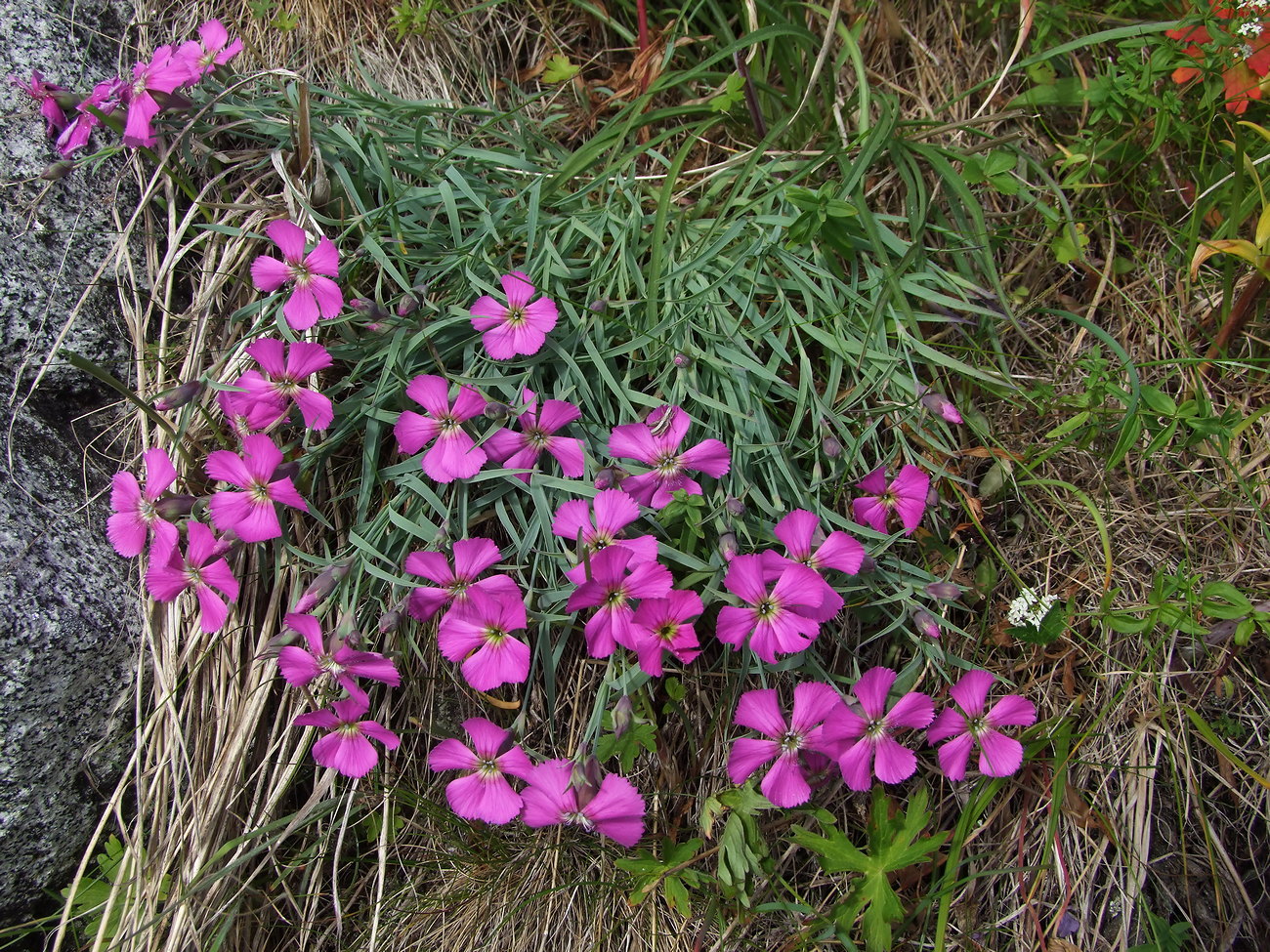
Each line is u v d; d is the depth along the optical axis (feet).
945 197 1.44
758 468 1.26
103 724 1.27
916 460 1.28
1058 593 1.37
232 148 1.39
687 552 1.20
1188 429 1.38
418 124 1.33
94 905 1.26
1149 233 1.49
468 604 1.14
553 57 1.53
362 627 1.24
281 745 1.26
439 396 1.17
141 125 1.28
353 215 1.33
